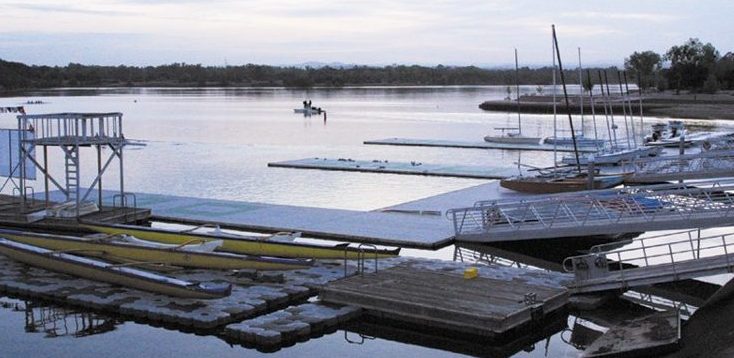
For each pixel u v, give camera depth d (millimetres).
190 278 19016
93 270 18703
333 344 15547
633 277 17312
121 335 15930
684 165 36688
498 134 71438
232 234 22516
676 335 13938
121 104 153250
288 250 20719
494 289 16984
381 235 24125
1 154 30094
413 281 17641
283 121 94375
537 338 16000
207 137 68875
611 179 34062
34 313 17422
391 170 42344
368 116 106562
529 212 24453
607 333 14844
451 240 24000
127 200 30406
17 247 20391
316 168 44031
